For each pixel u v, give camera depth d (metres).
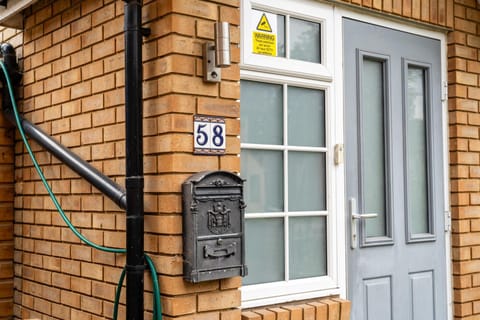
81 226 3.45
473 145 4.30
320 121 3.61
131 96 2.79
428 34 4.18
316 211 3.54
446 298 4.14
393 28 3.98
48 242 3.78
